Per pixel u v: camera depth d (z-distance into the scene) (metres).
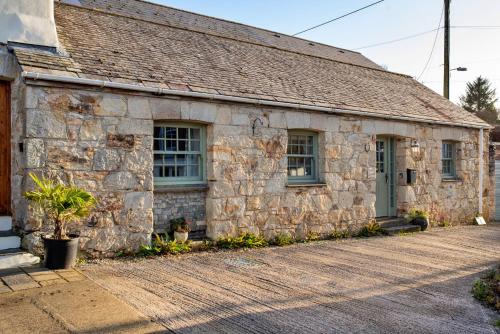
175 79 7.48
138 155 6.91
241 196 8.12
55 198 5.59
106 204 6.61
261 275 5.99
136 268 6.09
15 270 5.62
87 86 6.41
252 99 8.00
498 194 14.72
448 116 12.51
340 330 4.09
